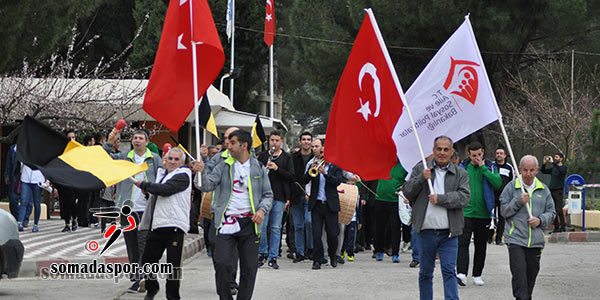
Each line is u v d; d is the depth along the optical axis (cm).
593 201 2364
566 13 3005
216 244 814
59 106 1836
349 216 1341
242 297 816
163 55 887
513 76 3356
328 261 1414
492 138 3656
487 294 1004
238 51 4122
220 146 1412
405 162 949
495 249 1656
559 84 3369
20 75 1892
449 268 805
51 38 1800
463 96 947
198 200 1717
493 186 1080
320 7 3484
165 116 888
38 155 768
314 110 5347
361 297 973
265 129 2623
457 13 2962
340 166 914
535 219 864
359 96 911
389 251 1552
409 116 857
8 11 1596
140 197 966
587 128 3156
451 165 820
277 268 1295
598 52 3241
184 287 1048
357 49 910
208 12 877
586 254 1523
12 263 891
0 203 2105
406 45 3209
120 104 1967
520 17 3044
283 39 4456
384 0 3055
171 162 848
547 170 2030
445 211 805
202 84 897
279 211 1302
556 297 977
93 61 4128
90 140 1667
